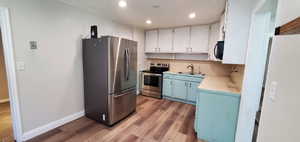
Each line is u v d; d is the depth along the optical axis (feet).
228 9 5.90
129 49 8.63
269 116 2.74
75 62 8.23
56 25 7.11
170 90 12.67
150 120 8.66
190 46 12.21
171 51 13.16
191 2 6.86
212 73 12.43
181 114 9.62
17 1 5.66
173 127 7.86
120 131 7.35
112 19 10.36
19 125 6.07
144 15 9.21
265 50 5.04
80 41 8.38
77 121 8.29
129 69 8.75
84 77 8.64
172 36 12.97
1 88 11.02
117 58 7.74
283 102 2.31
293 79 2.11
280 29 2.58
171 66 14.40
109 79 7.45
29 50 6.17
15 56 5.76
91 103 8.48
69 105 8.13
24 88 6.13
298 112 1.95
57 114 7.55
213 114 6.37
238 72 7.23
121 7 7.79
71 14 7.75
